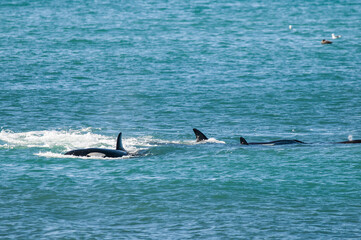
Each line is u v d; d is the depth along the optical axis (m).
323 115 128.12
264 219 60.62
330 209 63.75
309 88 157.00
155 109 132.75
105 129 113.56
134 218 61.28
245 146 98.38
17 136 105.06
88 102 139.12
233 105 137.38
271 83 164.25
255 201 66.75
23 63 192.12
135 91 152.38
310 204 65.50
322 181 75.12
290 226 58.47
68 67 187.38
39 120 119.62
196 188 72.06
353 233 56.50
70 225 58.97
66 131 110.81
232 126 117.88
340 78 171.75
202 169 82.06
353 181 74.94
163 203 66.19
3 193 69.44
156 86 159.38
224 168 82.62
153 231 57.41
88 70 183.12
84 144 100.38
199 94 149.12
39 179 75.94
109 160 87.75
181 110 131.88
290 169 81.62
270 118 125.19
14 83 159.62
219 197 68.31
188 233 56.81
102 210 63.81
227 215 62.06
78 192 70.38
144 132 111.56
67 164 84.75
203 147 97.81
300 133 112.19
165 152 94.12
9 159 87.38
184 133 111.25
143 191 70.88
